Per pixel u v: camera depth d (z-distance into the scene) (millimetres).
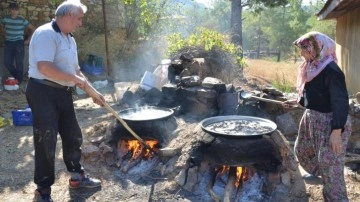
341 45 10805
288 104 3787
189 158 3451
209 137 3309
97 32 11672
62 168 4059
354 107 4367
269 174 3414
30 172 4020
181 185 3422
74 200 3338
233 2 14391
